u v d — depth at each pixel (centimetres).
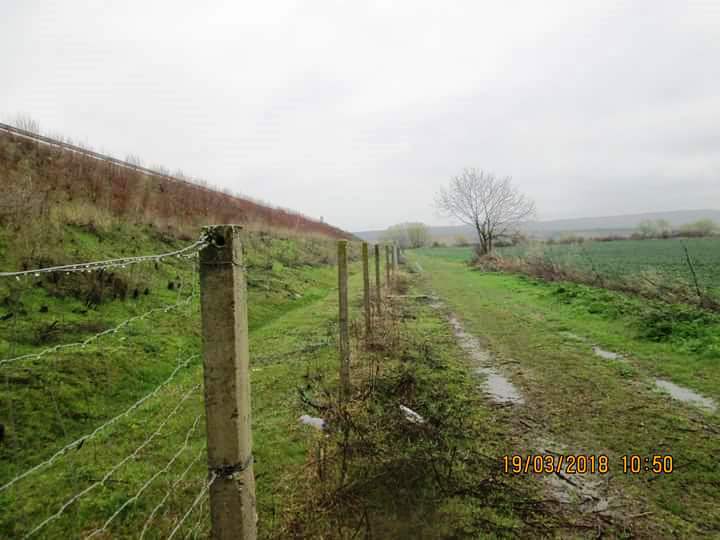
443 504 308
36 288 652
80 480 343
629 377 594
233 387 195
